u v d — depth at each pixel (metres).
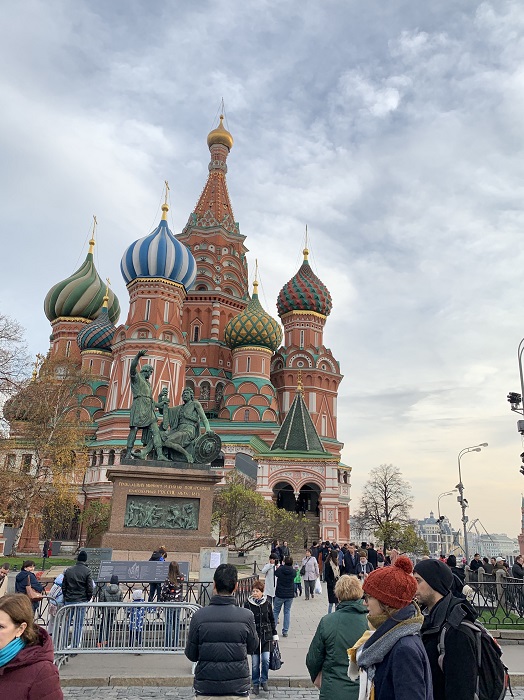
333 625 6.57
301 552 51.12
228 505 47.19
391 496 93.25
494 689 4.93
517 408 32.22
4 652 4.56
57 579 15.48
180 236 94.12
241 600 17.64
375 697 4.58
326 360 85.69
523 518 57.38
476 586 19.09
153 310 70.50
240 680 7.01
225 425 73.38
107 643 13.03
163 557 20.73
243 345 79.56
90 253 93.50
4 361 40.56
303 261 90.81
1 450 45.28
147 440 27.19
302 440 59.03
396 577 4.84
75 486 57.97
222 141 102.62
